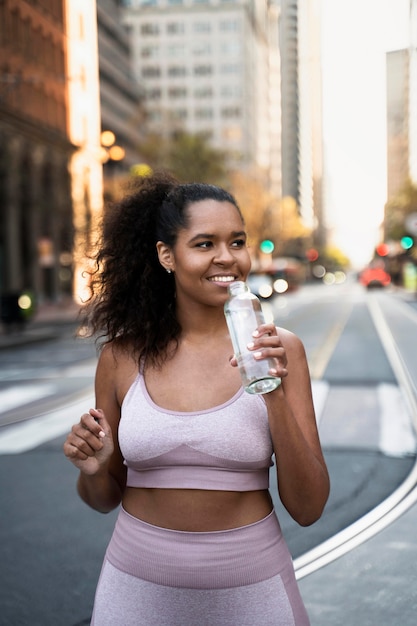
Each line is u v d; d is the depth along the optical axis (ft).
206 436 6.28
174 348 6.77
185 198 6.74
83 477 7.15
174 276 7.23
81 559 15.80
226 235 6.61
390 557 15.35
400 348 57.21
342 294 211.41
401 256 244.83
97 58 202.28
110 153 85.30
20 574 15.10
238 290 6.15
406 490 20.04
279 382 5.97
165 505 6.38
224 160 201.05
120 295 7.25
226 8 414.62
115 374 6.99
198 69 417.49
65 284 179.63
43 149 153.48
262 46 510.58
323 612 13.03
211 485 6.29
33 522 18.20
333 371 44.32
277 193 577.84
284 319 97.81
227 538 6.29
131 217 7.47
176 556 6.27
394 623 12.53
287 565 6.48
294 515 6.68
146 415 6.47
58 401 36.27
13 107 138.72
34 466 23.61
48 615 13.34
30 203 137.28
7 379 47.06
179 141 193.57
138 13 416.67
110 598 6.47
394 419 29.55
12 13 139.23
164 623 6.27
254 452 6.32
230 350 6.68
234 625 6.22
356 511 18.52
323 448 25.09
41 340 78.89
